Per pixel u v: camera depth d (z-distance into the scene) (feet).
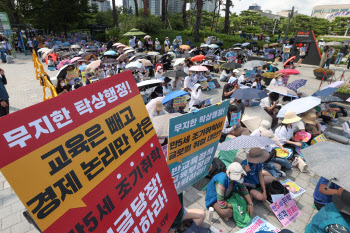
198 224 12.31
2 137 3.30
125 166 5.42
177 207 7.42
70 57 58.75
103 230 4.67
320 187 12.09
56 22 113.91
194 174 12.34
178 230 11.35
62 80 27.55
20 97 33.88
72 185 4.18
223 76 42.06
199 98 24.49
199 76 36.19
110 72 38.63
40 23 115.34
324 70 43.34
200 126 11.21
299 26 215.51
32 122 3.69
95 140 4.73
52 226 3.80
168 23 116.88
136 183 5.72
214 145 12.79
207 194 13.71
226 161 17.99
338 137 20.10
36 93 35.88
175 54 67.77
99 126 4.86
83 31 135.74
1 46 67.72
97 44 87.45
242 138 13.60
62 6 108.37
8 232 12.25
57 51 64.85
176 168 10.96
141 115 6.15
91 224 4.44
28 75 48.03
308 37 61.05
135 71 35.99
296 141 19.04
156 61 53.26
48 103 3.95
